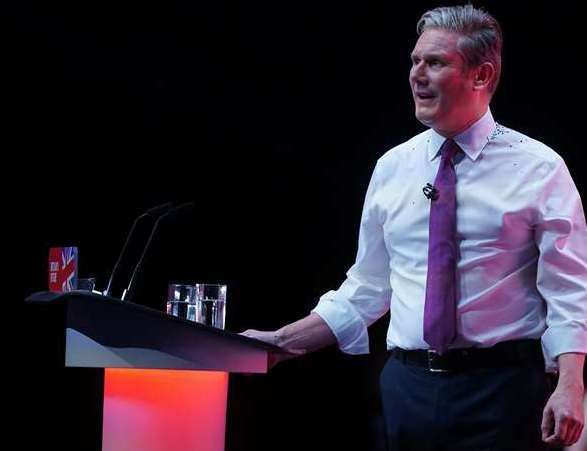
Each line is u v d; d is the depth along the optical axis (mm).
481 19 7438
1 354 15203
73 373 15539
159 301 14906
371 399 14336
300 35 14133
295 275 14562
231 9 14258
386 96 13969
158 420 7090
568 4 12875
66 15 14359
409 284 7633
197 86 14492
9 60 14305
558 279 7242
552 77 12977
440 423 7301
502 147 7508
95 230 14742
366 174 14133
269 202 14578
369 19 13859
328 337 8250
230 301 14680
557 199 7324
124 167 14695
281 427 14984
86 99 14531
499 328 7293
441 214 7449
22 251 14742
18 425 15312
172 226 14812
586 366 10727
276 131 14445
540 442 7168
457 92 7367
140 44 14445
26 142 14516
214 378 7191
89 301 6211
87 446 15555
